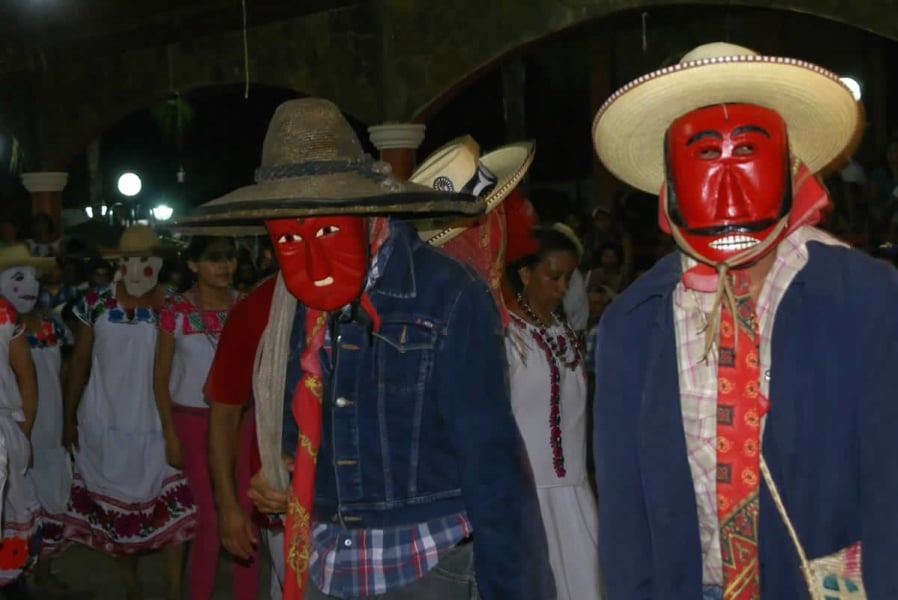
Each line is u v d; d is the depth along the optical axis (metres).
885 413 2.11
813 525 2.18
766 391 2.20
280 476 2.89
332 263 2.60
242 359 3.26
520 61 15.34
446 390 2.65
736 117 2.17
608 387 2.35
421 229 3.28
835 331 2.16
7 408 5.16
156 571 6.68
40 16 12.23
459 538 2.69
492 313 2.69
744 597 2.19
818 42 14.56
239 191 2.64
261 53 12.09
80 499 5.85
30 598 5.91
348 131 2.72
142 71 13.28
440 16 10.55
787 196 2.17
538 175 16.88
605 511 2.37
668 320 2.29
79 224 17.61
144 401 5.61
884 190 8.89
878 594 2.10
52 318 6.73
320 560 2.74
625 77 15.73
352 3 11.15
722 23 14.71
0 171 17.81
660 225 2.33
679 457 2.26
